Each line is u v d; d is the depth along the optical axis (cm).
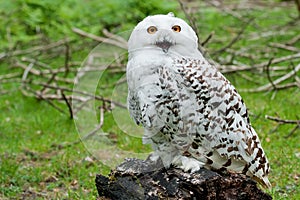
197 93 696
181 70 693
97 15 1917
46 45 1873
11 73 1767
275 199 946
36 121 1392
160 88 693
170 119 700
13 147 1243
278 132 1249
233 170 741
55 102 1528
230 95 715
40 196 1035
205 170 725
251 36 1853
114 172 752
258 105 1392
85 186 1054
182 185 711
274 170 1071
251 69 1558
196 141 715
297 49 1647
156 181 726
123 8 1881
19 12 2028
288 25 1922
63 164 1143
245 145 719
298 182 1027
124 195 734
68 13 1909
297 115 1320
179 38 702
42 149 1235
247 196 738
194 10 2025
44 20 1939
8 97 1577
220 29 1948
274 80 1580
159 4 1748
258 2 2197
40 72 1617
